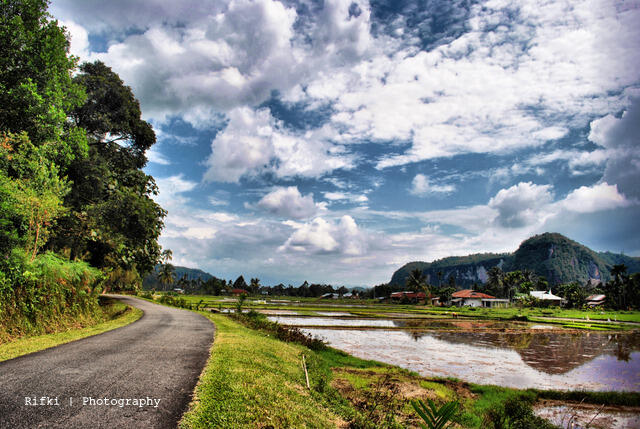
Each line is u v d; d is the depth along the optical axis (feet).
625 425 42.86
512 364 74.38
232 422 18.52
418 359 75.00
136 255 104.53
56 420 16.56
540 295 410.52
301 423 21.36
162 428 16.61
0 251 44.93
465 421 35.96
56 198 51.70
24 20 61.77
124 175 104.06
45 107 60.44
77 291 58.39
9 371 24.61
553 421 42.42
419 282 452.76
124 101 97.35
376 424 27.17
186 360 30.96
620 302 360.28
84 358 29.76
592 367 74.43
